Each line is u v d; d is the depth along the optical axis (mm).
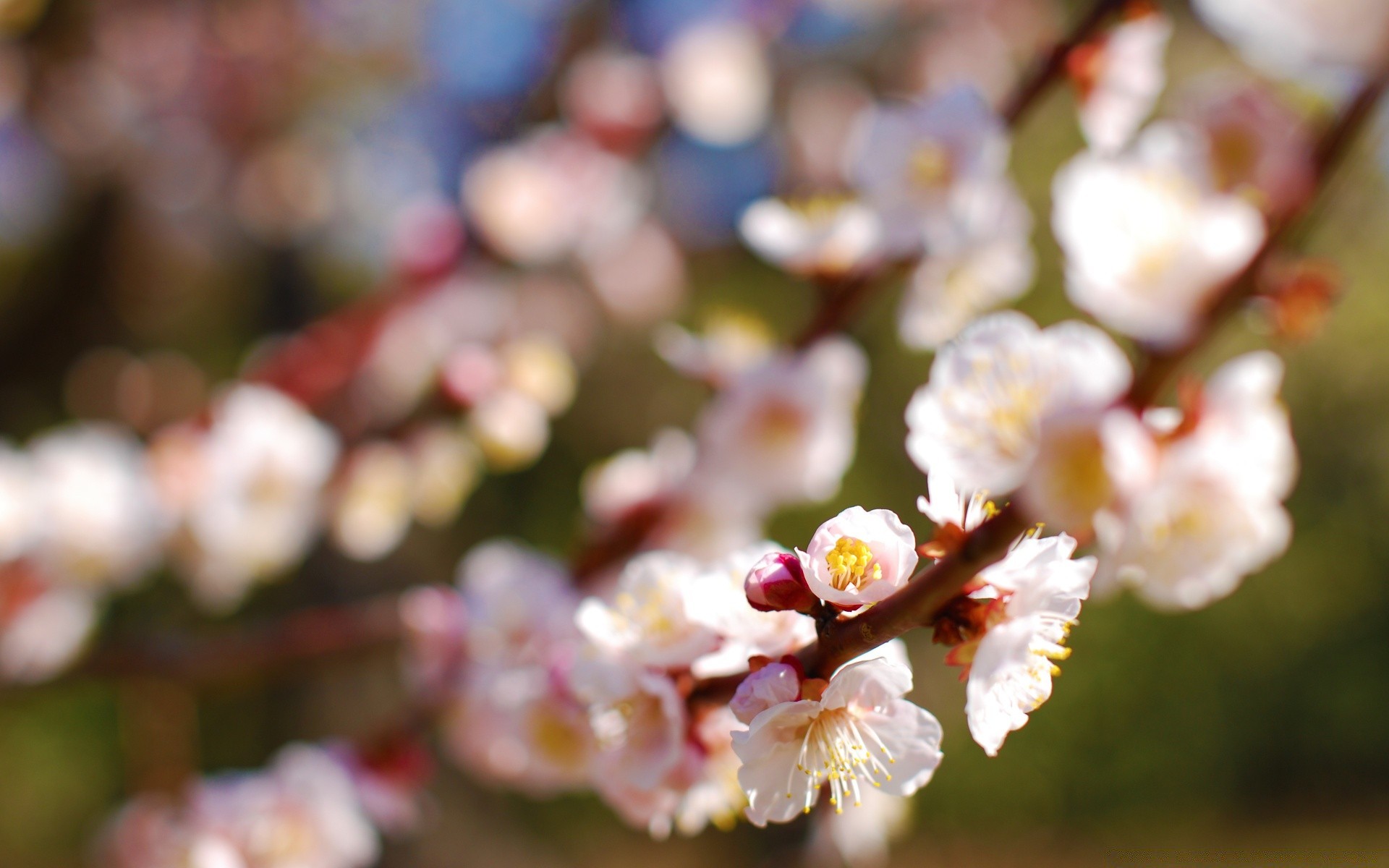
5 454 651
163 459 679
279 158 1587
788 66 1551
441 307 833
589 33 1258
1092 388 322
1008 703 299
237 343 1768
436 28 1655
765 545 319
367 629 609
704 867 1693
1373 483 1514
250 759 1461
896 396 1415
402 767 494
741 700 299
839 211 483
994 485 321
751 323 554
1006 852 1651
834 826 517
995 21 1442
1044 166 1220
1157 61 397
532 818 1687
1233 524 333
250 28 1538
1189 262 323
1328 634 1720
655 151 1394
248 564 677
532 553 498
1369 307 1279
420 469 698
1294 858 1710
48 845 1616
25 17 1199
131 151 1502
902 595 296
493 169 884
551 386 604
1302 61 309
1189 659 1677
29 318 1523
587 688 325
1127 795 1714
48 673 610
